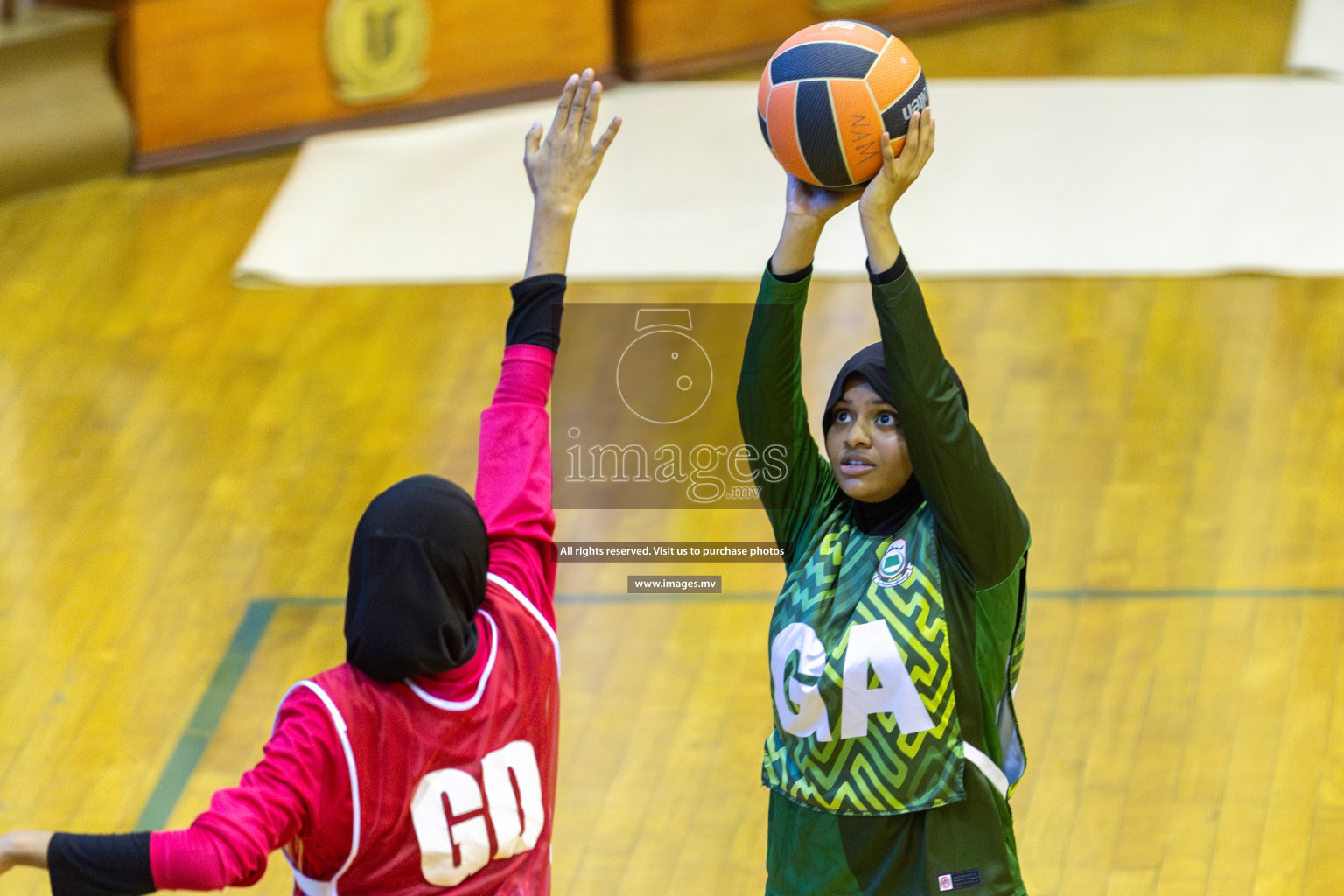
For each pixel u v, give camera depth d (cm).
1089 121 1659
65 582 1004
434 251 1441
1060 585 984
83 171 1548
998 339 1277
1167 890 753
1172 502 1067
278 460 1140
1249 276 1369
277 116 1627
